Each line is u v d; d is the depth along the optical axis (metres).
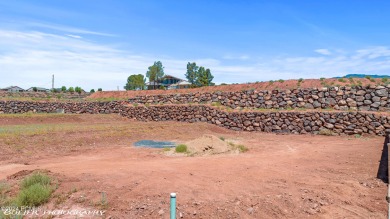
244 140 21.16
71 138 17.38
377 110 25.45
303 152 15.12
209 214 6.50
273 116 27.22
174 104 37.09
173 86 71.62
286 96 30.42
